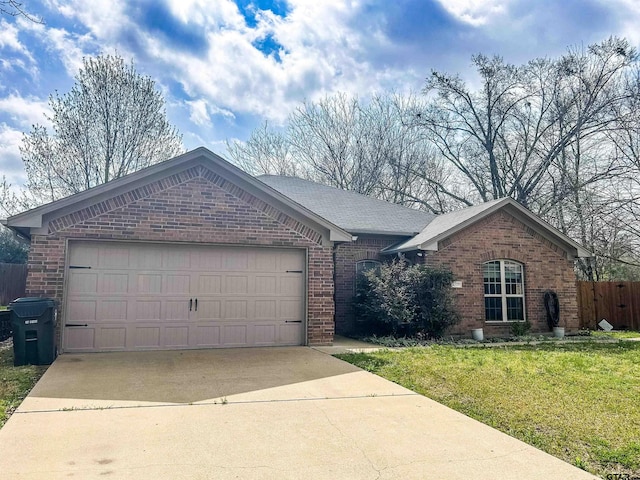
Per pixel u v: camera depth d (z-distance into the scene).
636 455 4.21
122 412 5.27
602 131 22.86
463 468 3.85
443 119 28.16
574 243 15.01
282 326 10.83
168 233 9.97
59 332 9.21
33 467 3.71
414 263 14.03
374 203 17.72
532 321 14.52
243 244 10.48
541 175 25.38
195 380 6.98
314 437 4.54
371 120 30.84
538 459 4.09
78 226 9.42
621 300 17.77
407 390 6.57
